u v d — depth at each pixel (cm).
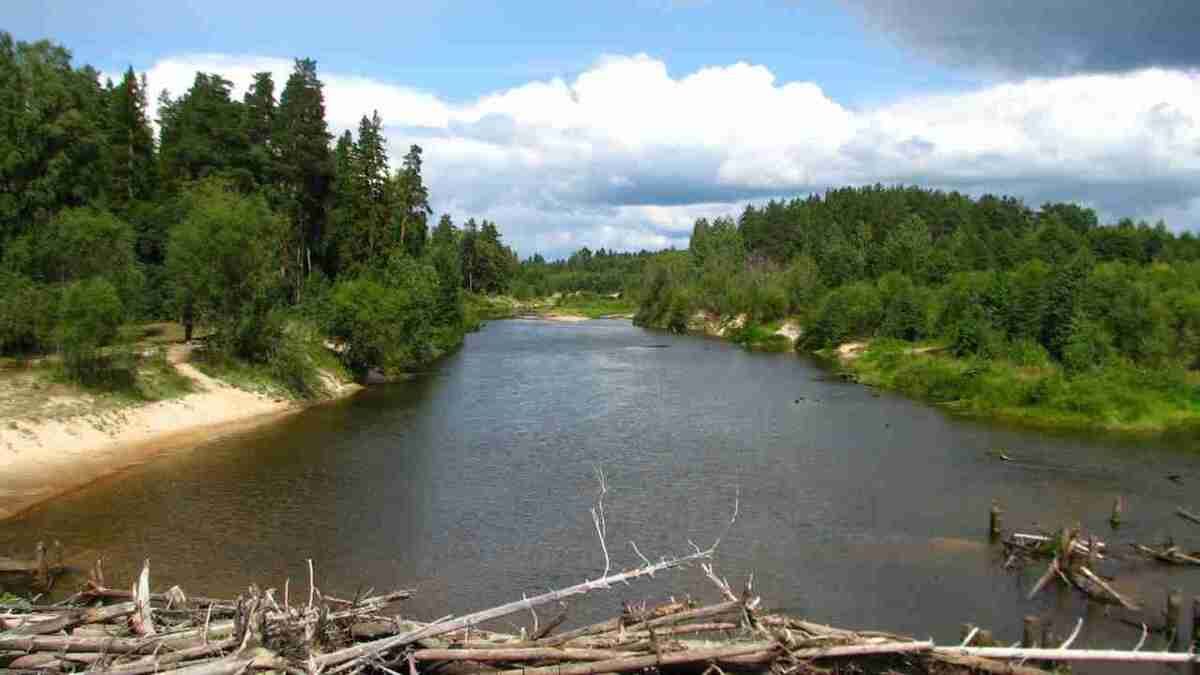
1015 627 2134
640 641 1411
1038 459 4047
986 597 2331
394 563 2566
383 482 3534
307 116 8619
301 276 8588
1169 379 5531
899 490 3456
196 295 5634
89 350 4512
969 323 7044
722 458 4041
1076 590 2391
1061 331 6381
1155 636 2078
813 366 8131
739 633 1528
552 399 5875
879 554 2677
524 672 1300
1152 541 2800
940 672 1453
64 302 4506
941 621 2175
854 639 1435
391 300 6888
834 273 12656
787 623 1506
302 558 2597
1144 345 5981
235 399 5197
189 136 7988
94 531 2825
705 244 16850
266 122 8638
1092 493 3419
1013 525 2986
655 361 8506
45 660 1302
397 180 11269
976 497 3350
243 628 1298
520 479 3609
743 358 8888
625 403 5728
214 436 4447
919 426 4931
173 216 7138
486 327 13600
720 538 2830
